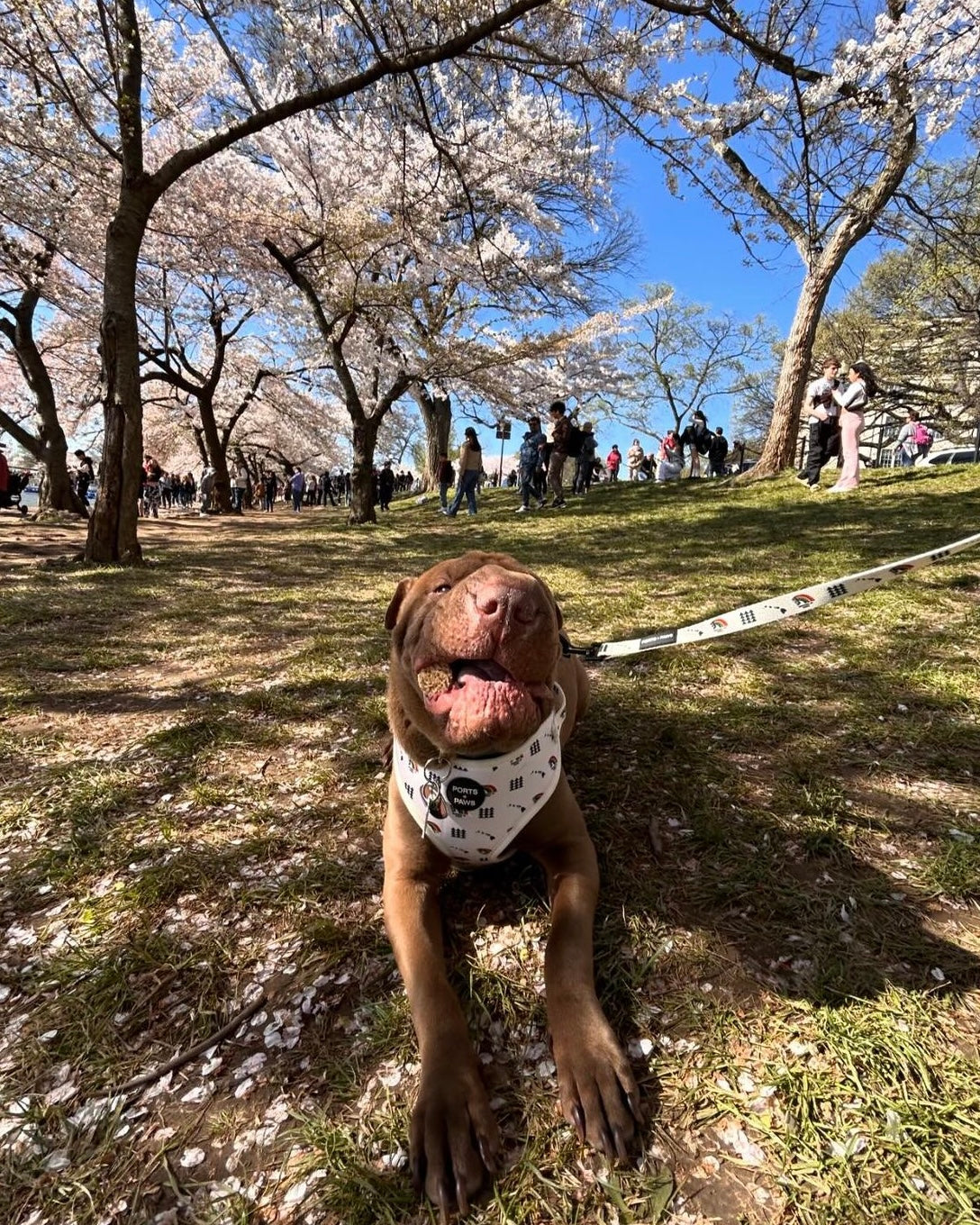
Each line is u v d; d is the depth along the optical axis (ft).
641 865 5.43
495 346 44.80
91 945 4.88
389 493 58.80
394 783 4.99
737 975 4.29
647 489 41.73
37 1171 3.42
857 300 85.76
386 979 4.49
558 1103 3.53
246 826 6.32
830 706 8.41
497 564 4.67
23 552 26.04
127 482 21.70
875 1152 3.24
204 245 41.01
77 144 29.58
